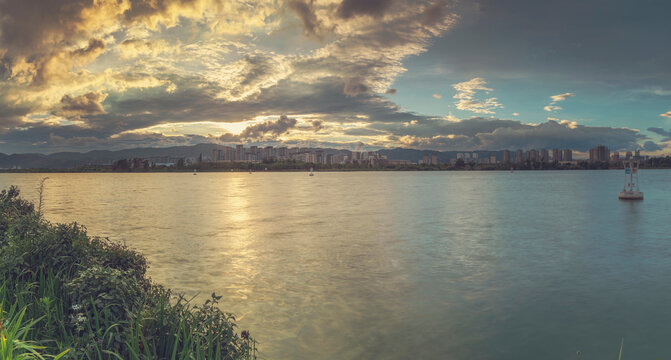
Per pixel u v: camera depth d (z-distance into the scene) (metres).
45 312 5.61
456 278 14.01
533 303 11.39
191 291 12.33
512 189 77.25
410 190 74.81
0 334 3.70
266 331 9.37
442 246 19.92
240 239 21.86
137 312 5.17
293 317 10.24
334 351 8.38
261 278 13.84
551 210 37.66
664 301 11.58
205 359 4.71
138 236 22.77
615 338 9.14
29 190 76.75
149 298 6.00
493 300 11.67
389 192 68.62
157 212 36.12
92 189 82.44
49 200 51.22
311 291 12.41
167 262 16.25
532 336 9.19
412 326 9.71
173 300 11.21
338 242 20.98
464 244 20.48
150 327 5.00
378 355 8.21
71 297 5.66
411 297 11.88
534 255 17.80
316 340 8.89
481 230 25.30
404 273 14.65
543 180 133.50
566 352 8.45
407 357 8.12
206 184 110.44
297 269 15.18
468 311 10.77
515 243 20.80
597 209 38.62
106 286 5.39
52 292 6.01
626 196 49.97
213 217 32.34
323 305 11.15
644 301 11.58
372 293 12.26
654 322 10.03
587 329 9.62
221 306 11.02
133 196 59.44
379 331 9.41
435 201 48.88
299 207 41.19
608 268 15.49
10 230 8.67
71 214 34.44
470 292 12.41
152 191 74.44
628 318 10.29
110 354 4.62
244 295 11.98
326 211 37.12
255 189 80.69
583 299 11.79
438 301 11.55
